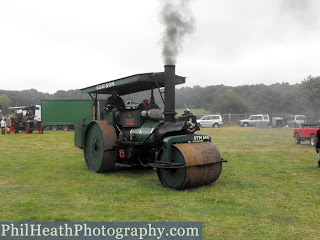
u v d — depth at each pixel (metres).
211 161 6.49
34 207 5.17
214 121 38.59
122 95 10.02
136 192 6.20
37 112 36.00
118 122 8.68
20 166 9.48
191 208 5.14
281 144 16.91
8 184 6.92
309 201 5.64
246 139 20.23
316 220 4.61
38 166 9.49
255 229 4.24
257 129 33.66
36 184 6.93
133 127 8.13
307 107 46.25
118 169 9.08
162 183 6.74
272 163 10.19
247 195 6.01
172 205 5.30
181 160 6.34
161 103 8.49
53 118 31.25
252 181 7.35
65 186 6.74
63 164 9.93
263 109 52.47
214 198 5.74
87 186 6.74
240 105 51.84
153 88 8.30
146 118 7.83
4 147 15.09
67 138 20.91
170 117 7.02
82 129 9.30
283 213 4.93
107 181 7.30
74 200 5.59
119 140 8.19
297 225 4.40
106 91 9.77
